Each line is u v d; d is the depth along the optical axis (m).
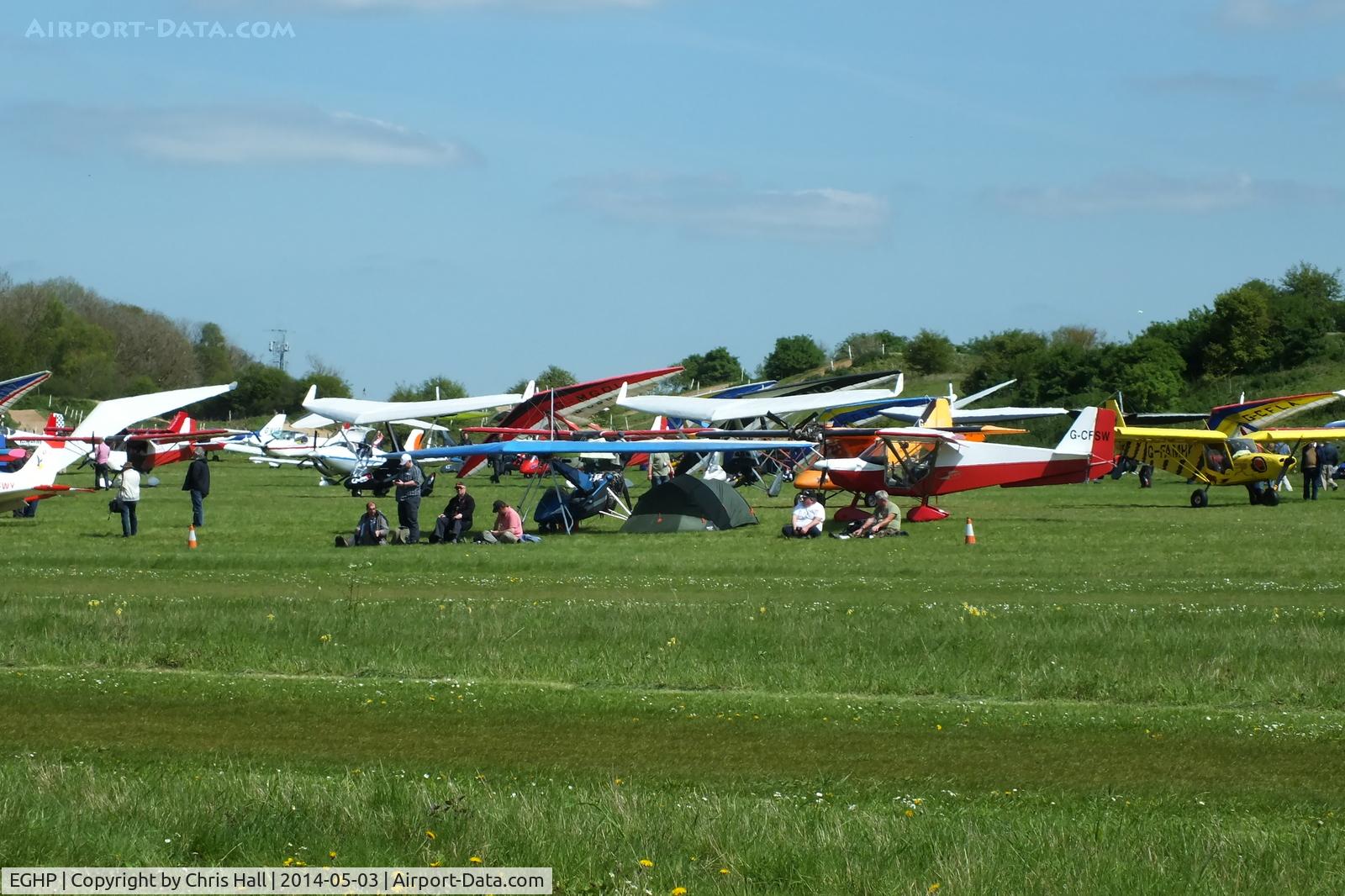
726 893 12.67
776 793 16.28
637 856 13.51
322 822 14.36
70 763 17.41
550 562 40.00
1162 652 24.67
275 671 24.00
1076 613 28.86
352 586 32.94
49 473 55.25
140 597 32.12
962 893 12.52
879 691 22.52
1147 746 18.78
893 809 15.59
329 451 86.06
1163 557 40.69
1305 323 152.50
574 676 23.39
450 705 20.88
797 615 28.58
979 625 27.27
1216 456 66.25
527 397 96.81
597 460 82.81
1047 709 21.09
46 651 24.94
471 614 28.83
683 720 20.11
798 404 97.94
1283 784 17.02
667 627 27.08
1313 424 130.75
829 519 55.78
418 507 47.03
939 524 53.41
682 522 51.72
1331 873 13.09
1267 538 46.34
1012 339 187.25
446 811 14.52
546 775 17.27
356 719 20.14
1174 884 12.80
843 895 12.67
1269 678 22.62
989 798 16.30
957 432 71.50
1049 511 60.75
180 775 16.56
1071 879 12.80
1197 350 157.38
